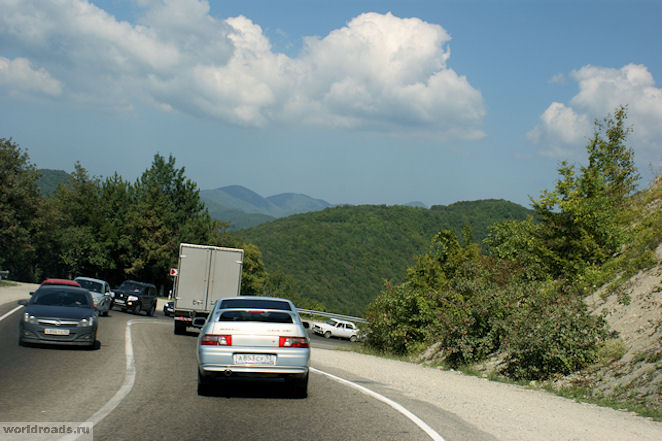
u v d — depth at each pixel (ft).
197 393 29.63
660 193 72.59
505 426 25.25
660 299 45.16
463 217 654.12
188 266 75.66
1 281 168.55
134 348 50.06
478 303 54.19
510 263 70.59
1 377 31.07
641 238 61.26
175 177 288.10
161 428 21.29
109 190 278.26
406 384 38.86
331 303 500.74
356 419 24.71
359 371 45.88
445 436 22.04
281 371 28.68
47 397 26.37
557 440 22.97
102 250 247.09
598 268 60.54
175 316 74.49
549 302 47.44
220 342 28.63
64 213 284.00
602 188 69.62
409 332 77.87
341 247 581.12
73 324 45.09
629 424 27.48
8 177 186.09
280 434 21.27
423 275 92.17
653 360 36.29
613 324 46.42
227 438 20.25
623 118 76.54
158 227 246.47
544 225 68.85
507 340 47.37
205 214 277.23
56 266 253.65
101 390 28.96
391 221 635.66
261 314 30.73
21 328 44.60
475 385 40.91
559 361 42.06
